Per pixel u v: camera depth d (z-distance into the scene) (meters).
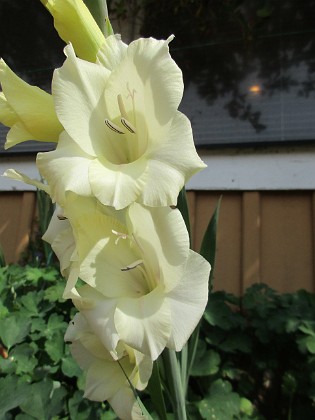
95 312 0.26
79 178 0.23
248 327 0.69
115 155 0.27
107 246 0.27
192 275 0.25
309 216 0.86
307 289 0.83
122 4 1.01
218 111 0.96
